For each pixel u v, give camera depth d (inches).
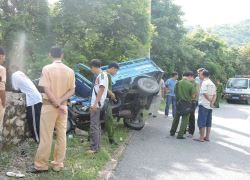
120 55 697.6
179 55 1185.4
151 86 445.7
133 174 280.2
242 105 1138.7
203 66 1341.0
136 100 448.1
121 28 693.9
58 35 623.5
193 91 422.6
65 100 260.8
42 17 597.9
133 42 705.6
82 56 601.0
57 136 264.2
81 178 251.3
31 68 548.7
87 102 406.9
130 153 346.0
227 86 1219.2
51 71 256.8
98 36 669.3
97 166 286.4
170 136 443.2
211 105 418.6
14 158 282.7
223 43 1553.9
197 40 1486.2
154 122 554.9
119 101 440.5
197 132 483.5
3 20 558.6
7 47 556.1
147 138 422.6
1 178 239.9
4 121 290.5
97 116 324.8
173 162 322.7
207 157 347.6
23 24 560.1
